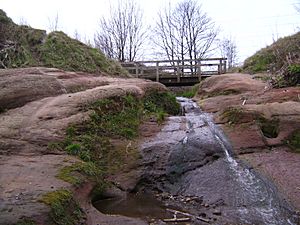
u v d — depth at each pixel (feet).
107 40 97.25
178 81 60.18
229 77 44.09
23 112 25.54
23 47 40.93
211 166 21.97
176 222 16.51
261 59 52.06
